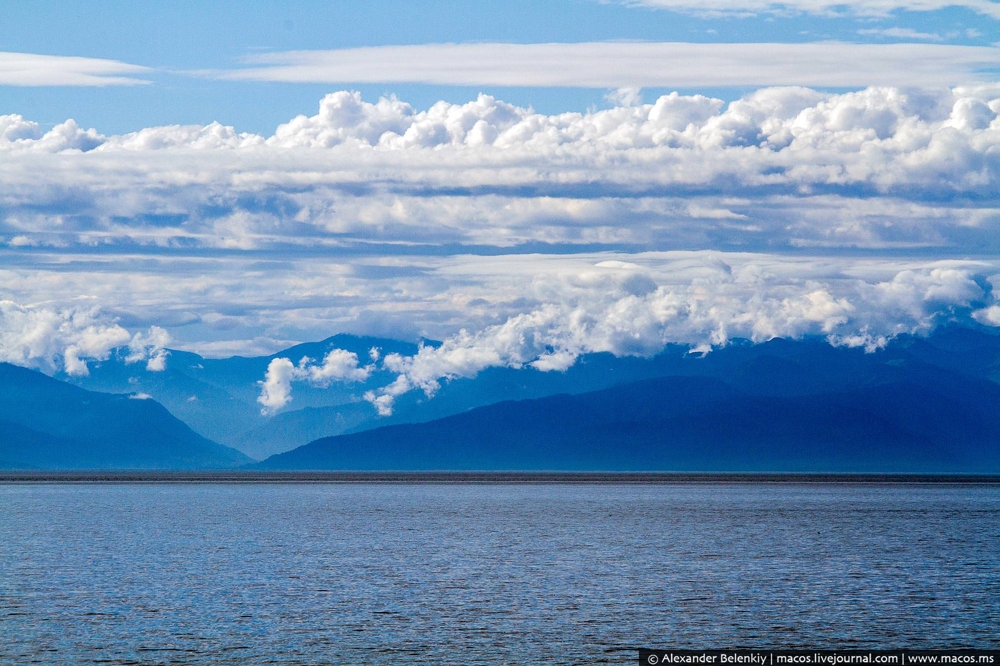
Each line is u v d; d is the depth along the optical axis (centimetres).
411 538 14875
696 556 12588
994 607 9069
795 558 12400
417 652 7469
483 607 9031
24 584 10200
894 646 7731
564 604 9169
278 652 7462
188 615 8650
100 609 8894
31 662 7200
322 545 13838
